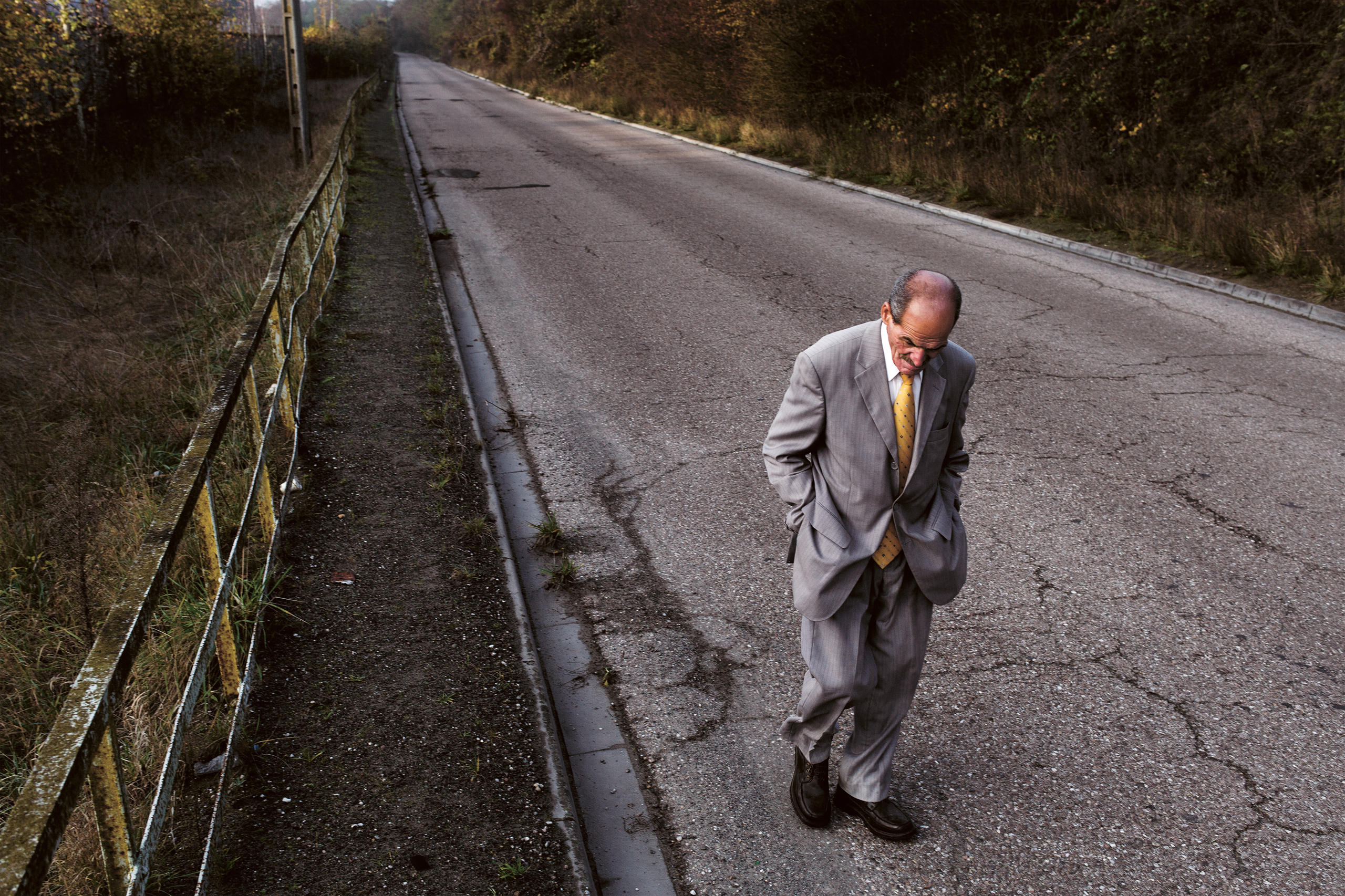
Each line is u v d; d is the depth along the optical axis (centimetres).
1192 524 485
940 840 290
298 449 526
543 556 461
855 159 1662
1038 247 1153
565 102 3444
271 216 1205
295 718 313
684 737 337
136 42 1748
